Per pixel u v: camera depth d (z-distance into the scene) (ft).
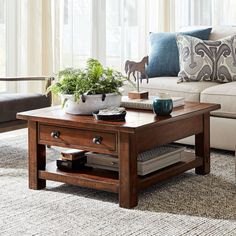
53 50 17.84
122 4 20.20
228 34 15.31
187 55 14.46
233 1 24.26
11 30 17.12
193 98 13.62
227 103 13.02
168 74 15.35
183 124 10.74
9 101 12.81
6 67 17.28
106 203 9.80
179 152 11.04
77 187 10.75
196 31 15.35
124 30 20.34
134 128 9.12
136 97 11.34
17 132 16.28
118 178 9.93
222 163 12.41
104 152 9.66
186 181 11.07
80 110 10.32
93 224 8.79
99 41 19.56
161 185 10.81
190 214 9.19
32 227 8.70
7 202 9.87
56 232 8.48
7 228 8.66
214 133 13.21
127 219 8.99
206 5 24.13
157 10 21.42
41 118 10.19
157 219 8.97
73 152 10.62
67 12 18.47
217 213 9.23
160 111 10.21
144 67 11.38
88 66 10.68
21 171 11.88
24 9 17.15
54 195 10.26
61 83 10.50
